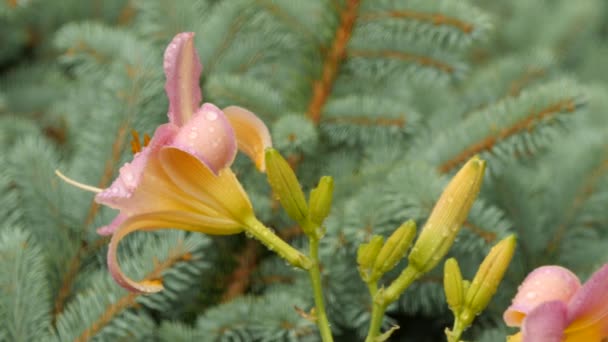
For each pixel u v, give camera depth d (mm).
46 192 979
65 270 958
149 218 790
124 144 1001
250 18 1068
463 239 952
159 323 990
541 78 1109
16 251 900
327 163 1070
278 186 802
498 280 792
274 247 806
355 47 1050
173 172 785
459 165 1009
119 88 1008
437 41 1029
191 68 783
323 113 1057
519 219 1026
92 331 892
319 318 805
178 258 905
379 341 804
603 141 1061
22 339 891
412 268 799
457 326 795
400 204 950
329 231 944
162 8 1090
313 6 1055
